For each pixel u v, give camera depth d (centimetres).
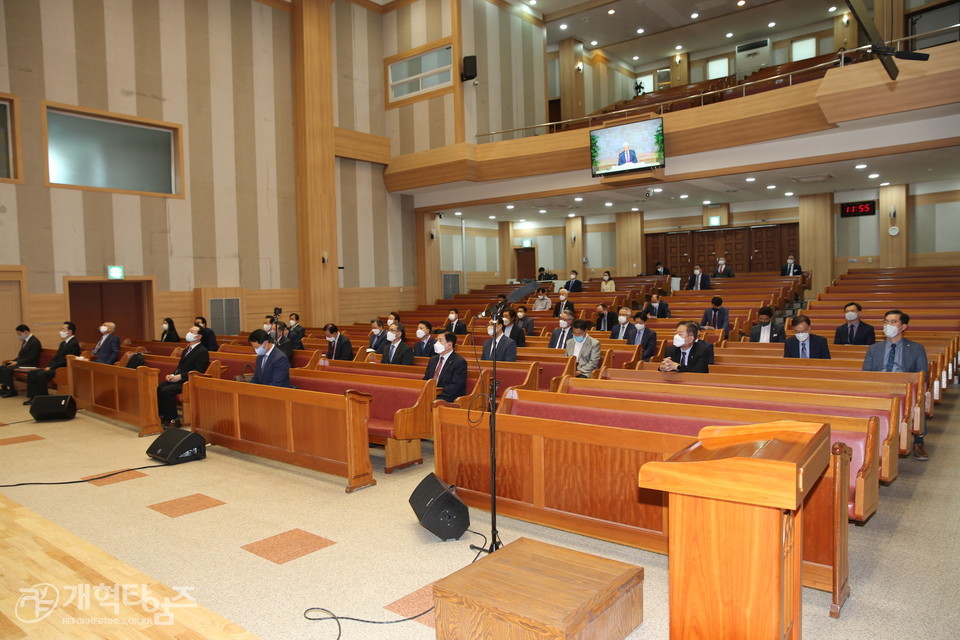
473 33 1631
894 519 446
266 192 1520
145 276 1318
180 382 803
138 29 1307
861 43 2020
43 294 1179
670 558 230
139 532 451
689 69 2442
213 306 1412
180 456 633
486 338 1018
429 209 1827
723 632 220
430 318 1609
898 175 1492
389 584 366
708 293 1467
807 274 1673
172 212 1361
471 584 292
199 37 1404
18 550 416
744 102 1278
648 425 450
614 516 406
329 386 703
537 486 441
